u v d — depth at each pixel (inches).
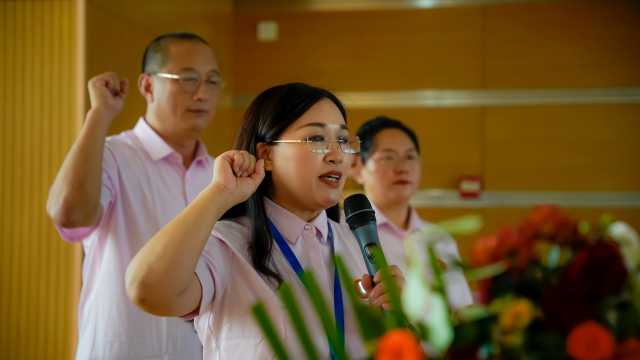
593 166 205.6
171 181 105.3
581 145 205.9
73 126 132.2
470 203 209.0
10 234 132.1
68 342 130.2
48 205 94.8
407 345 37.8
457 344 40.6
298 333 45.4
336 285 66.7
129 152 104.2
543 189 207.2
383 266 46.1
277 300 62.5
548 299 40.0
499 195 208.2
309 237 68.5
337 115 67.6
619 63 204.7
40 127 132.5
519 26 208.1
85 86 132.3
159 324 96.9
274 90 68.5
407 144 120.4
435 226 45.2
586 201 205.5
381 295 56.2
